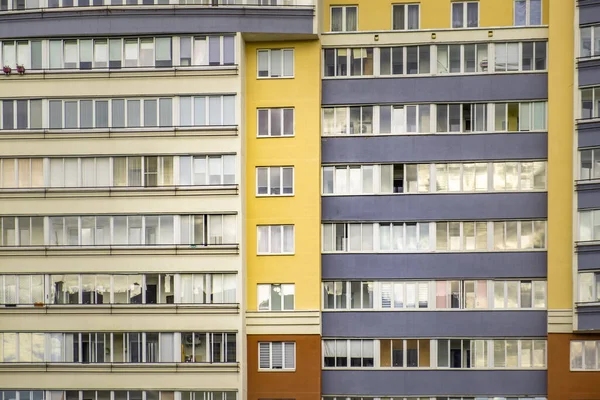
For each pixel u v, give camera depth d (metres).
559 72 69.38
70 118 70.06
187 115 69.50
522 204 70.06
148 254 69.12
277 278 69.75
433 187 70.81
